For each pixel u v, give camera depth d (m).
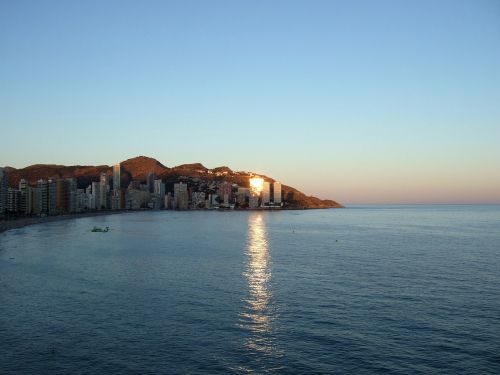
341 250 143.88
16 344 54.19
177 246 159.62
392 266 107.81
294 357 50.28
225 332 58.16
